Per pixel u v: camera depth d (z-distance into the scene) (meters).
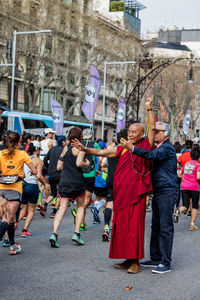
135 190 6.25
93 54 42.06
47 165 11.50
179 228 10.41
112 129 61.94
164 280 5.96
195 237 9.25
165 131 6.53
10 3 33.69
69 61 39.81
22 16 34.53
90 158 9.57
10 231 7.09
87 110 19.41
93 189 10.67
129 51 47.28
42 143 14.62
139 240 6.24
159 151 6.19
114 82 48.53
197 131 82.12
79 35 39.69
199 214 13.06
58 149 11.19
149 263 6.71
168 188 6.38
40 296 5.12
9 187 6.77
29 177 8.53
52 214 11.23
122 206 6.27
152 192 6.44
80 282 5.74
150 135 6.38
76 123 36.91
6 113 28.72
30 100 38.75
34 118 30.86
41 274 6.07
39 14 35.84
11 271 6.19
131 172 6.28
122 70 48.19
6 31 34.00
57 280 5.80
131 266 6.35
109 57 45.25
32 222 10.51
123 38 46.19
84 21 40.03
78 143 6.31
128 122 42.44
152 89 61.59
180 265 6.84
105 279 5.93
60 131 22.78
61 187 7.91
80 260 6.96
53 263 6.71
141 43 49.91
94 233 9.37
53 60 37.88
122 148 6.41
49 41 37.22
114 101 60.25
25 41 35.44
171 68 60.25
